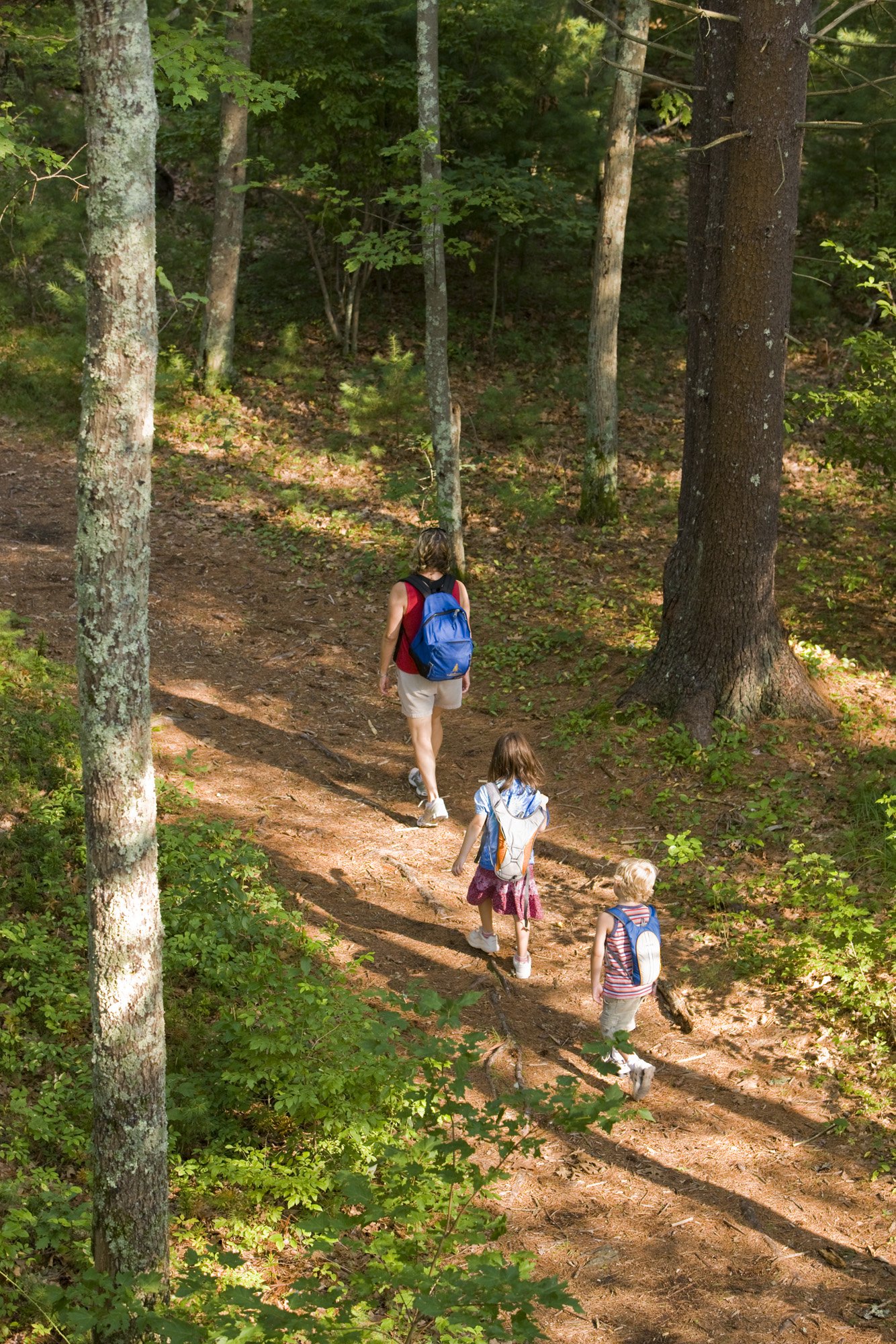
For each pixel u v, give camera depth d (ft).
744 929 22.18
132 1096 11.35
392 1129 16.01
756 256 26.45
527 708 32.60
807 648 32.94
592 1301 14.08
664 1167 16.62
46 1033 17.10
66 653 31.40
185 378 55.98
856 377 35.47
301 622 38.09
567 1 56.70
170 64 24.45
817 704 29.37
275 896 21.77
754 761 27.58
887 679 31.78
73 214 59.36
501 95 57.36
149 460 10.79
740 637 28.96
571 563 44.29
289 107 55.11
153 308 10.59
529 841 20.40
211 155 64.69
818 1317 13.85
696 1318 13.85
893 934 20.70
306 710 32.22
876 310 63.67
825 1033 19.43
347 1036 16.69
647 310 68.03
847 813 25.25
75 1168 14.85
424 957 21.49
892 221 60.44
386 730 31.58
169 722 29.96
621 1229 15.37
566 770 28.76
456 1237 11.09
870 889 22.50
